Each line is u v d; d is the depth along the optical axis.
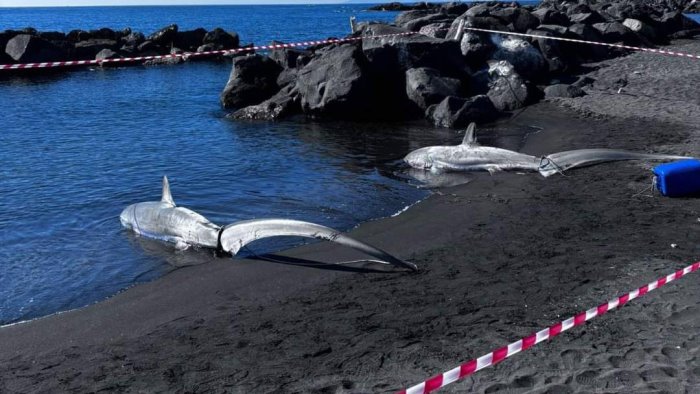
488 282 8.49
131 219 11.55
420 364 6.56
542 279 8.45
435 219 11.39
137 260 10.19
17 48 40.91
